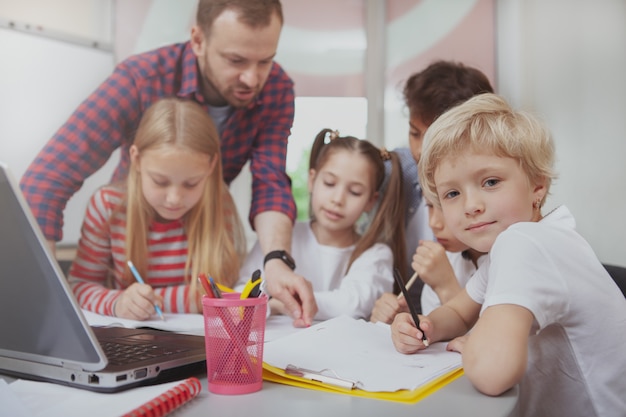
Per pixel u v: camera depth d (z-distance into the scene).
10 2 1.78
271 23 1.83
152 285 1.73
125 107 1.82
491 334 0.67
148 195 1.73
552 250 0.76
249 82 1.84
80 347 0.62
